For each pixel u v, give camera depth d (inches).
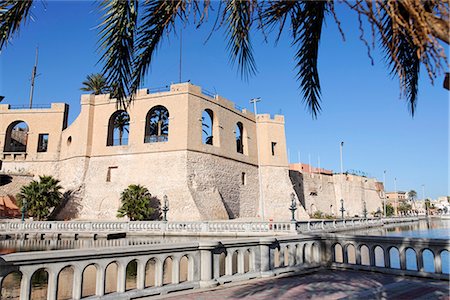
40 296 462.9
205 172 1626.5
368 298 247.0
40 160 1846.7
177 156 1581.0
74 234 1195.9
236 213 1781.5
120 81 177.5
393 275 330.0
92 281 580.1
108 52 167.0
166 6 164.1
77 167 1695.4
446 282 294.0
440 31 100.0
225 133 1815.9
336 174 2856.8
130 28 163.6
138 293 253.3
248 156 1984.5
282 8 172.1
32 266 208.5
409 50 173.8
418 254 319.3
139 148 1652.3
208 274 289.9
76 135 1759.4
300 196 2337.6
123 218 1515.7
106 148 1699.1
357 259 363.3
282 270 343.9
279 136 2137.1
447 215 4212.6
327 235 388.5
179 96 1641.2
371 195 3351.4
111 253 243.6
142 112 1688.0
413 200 5413.4
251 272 326.6
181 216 1471.5
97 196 1632.6
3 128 1881.2
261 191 1818.4
